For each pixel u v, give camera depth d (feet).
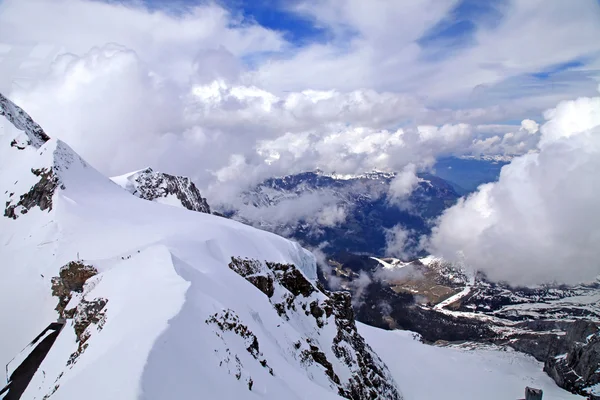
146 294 165.37
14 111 434.71
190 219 370.12
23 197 335.67
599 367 652.48
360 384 338.34
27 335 230.89
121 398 83.56
